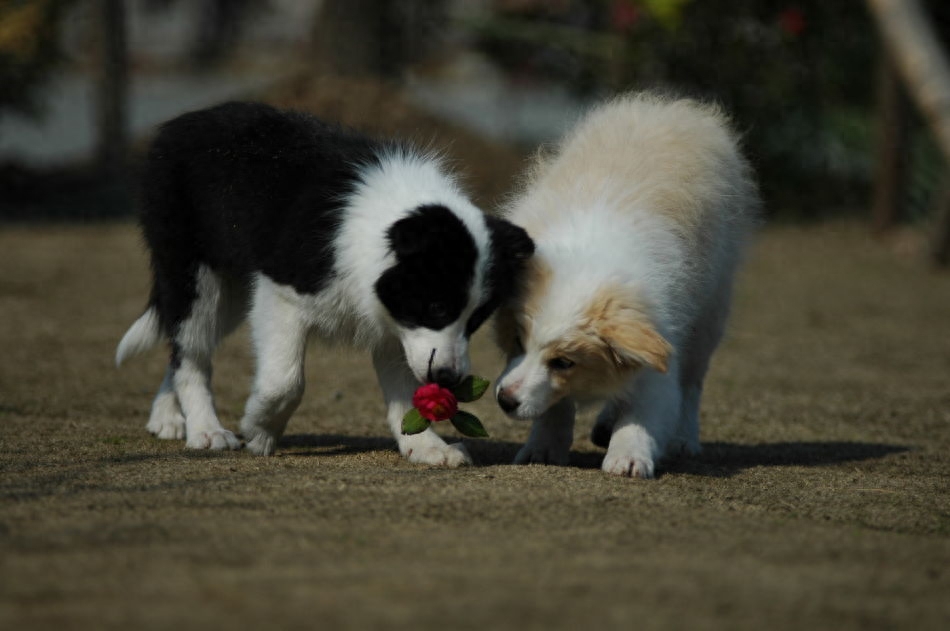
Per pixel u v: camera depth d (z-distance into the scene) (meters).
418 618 5.14
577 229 8.58
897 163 26.30
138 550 5.98
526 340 8.20
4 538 6.12
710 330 10.23
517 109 40.41
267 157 8.98
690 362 10.18
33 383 12.44
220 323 9.69
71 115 41.41
